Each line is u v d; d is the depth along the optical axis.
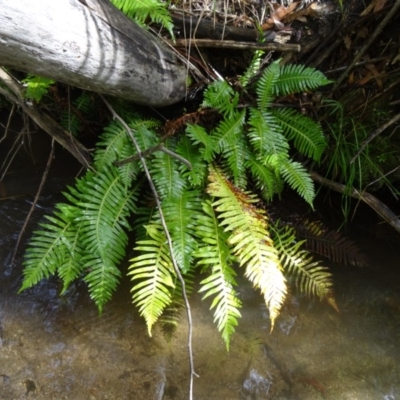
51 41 0.65
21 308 1.00
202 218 0.96
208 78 1.12
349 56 1.15
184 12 1.13
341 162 1.12
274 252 0.93
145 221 1.02
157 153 0.99
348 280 1.10
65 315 0.99
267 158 0.99
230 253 0.96
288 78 1.02
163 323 0.97
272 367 0.93
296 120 1.07
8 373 0.88
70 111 1.11
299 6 1.17
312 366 0.93
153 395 0.87
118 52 0.79
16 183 1.26
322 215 1.20
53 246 0.93
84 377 0.89
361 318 1.03
